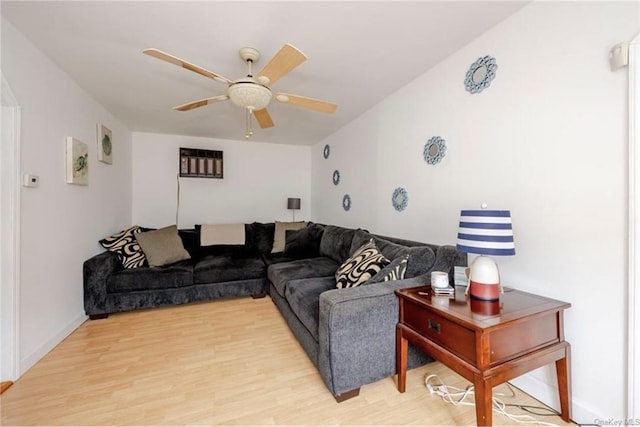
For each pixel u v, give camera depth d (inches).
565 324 55.0
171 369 70.8
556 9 55.6
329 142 167.5
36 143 74.3
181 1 57.4
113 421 53.7
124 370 70.2
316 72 89.4
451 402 58.9
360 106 120.2
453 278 69.7
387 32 68.8
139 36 69.6
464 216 55.2
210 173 169.2
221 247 145.5
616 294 47.8
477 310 49.6
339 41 72.3
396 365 63.6
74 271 93.1
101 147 112.4
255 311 110.7
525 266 62.3
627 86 45.8
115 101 111.9
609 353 48.9
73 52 77.0
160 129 153.8
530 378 60.9
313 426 52.6
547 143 57.6
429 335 53.9
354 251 103.5
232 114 128.1
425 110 90.6
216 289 119.2
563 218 55.1
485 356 43.1
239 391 62.6
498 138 67.6
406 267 72.3
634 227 44.6
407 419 54.3
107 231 121.4
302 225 159.6
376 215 119.1
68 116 90.0
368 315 60.4
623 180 46.7
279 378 67.4
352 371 59.0
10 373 64.8
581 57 51.9
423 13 62.2
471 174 75.0
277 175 191.5
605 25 48.6
